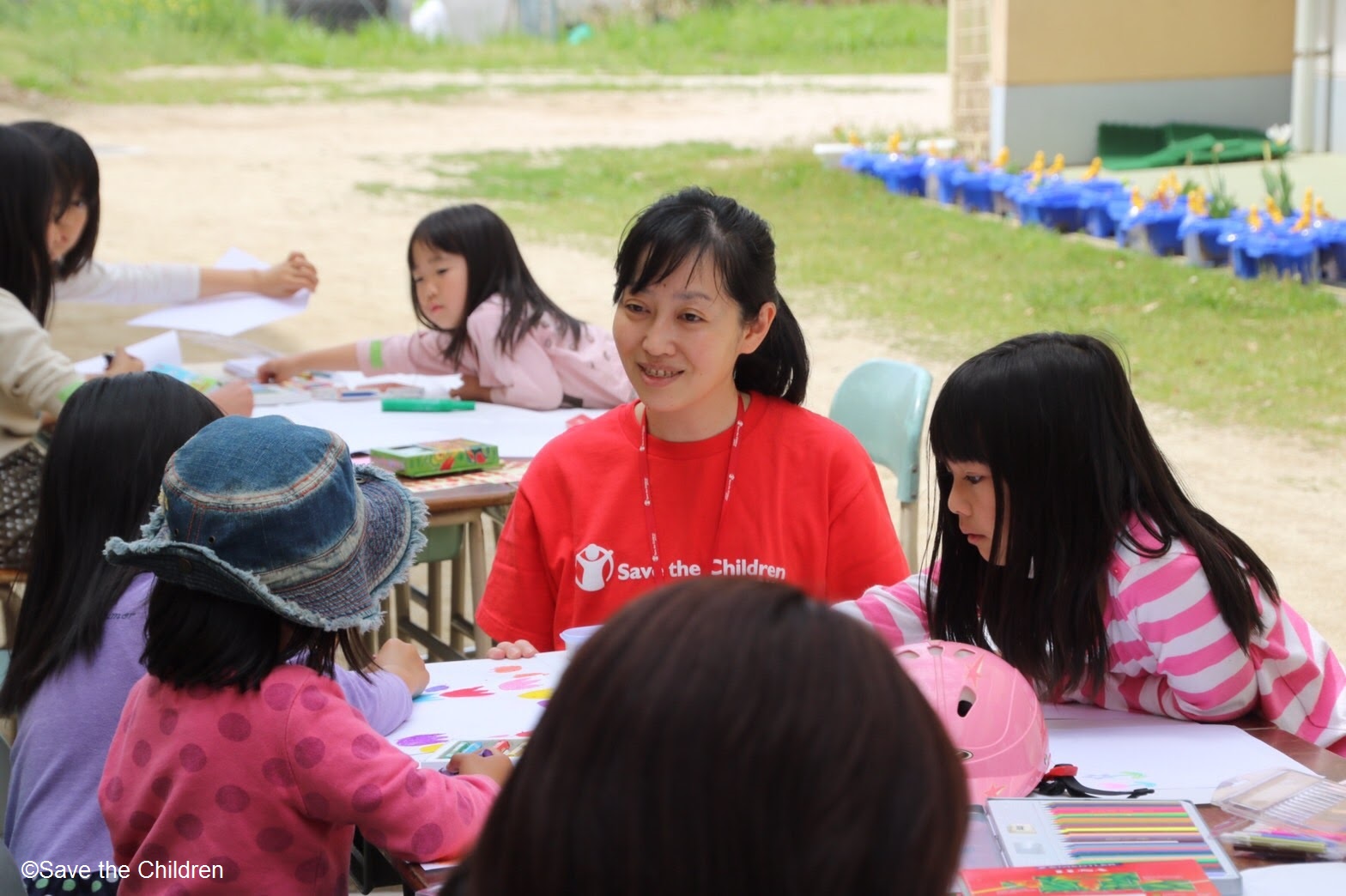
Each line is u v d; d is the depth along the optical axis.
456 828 1.97
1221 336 8.78
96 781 2.37
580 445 2.85
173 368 4.52
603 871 0.97
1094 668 2.28
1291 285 9.87
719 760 0.96
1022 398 2.20
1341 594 5.09
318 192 14.16
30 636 2.49
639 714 0.98
